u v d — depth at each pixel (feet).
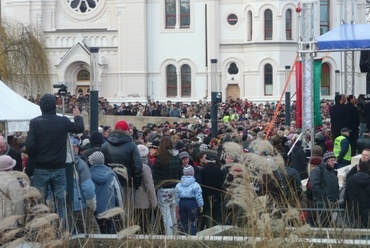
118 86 381.81
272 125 169.07
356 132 145.28
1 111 98.27
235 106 312.71
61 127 68.44
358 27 143.95
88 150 82.79
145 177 76.74
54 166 68.23
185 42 378.73
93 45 382.63
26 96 264.72
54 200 68.13
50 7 383.45
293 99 356.18
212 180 86.89
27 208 47.21
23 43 257.75
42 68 258.98
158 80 380.99
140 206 76.48
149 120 273.95
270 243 50.55
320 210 67.92
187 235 59.98
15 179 45.27
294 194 58.59
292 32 368.48
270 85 368.48
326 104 284.82
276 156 53.67
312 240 55.72
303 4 143.43
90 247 60.80
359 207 72.59
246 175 50.29
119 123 78.79
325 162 84.12
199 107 316.40
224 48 375.04
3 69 246.88
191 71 378.12
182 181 78.89
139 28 379.35
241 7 374.02
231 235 64.64
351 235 61.93
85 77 378.73
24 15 383.45
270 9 366.02
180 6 378.94
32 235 48.21
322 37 143.84
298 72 153.58
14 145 100.53
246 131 154.81
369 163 77.92
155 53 380.78
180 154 83.97
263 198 51.65
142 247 56.03
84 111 305.12
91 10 382.63
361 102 168.55
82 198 71.10
